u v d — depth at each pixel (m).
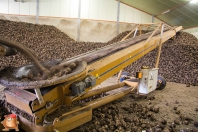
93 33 17.56
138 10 18.33
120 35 15.74
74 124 2.98
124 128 3.46
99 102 4.09
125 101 5.31
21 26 14.16
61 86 2.84
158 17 18.34
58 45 12.88
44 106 2.66
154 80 5.63
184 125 3.87
